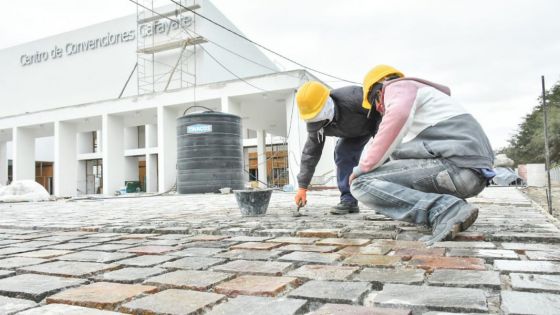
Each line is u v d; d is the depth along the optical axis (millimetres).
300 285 1535
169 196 12062
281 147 31188
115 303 1344
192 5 20000
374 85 2715
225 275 1690
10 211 6582
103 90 23453
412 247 2180
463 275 1574
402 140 2635
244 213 4016
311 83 3277
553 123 24109
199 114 12648
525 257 1896
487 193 8891
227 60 22047
